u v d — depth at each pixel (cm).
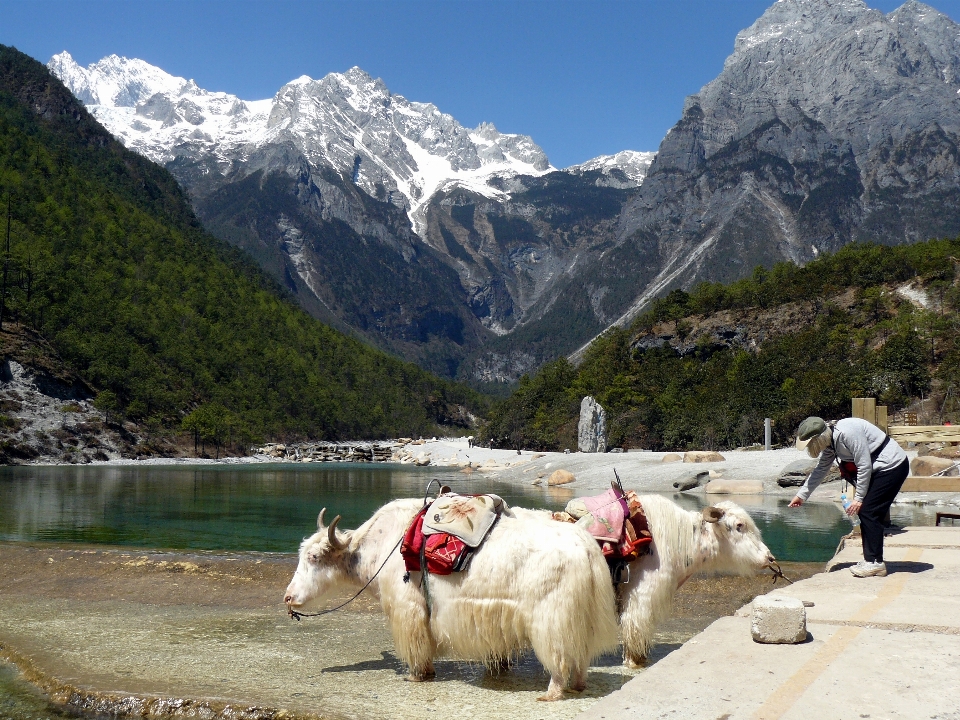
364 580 706
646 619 684
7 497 3102
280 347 13175
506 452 7588
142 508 2633
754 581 1056
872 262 10831
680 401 8550
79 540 1789
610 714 435
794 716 421
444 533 634
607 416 8181
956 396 6775
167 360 10256
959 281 9662
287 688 663
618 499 696
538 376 10806
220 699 634
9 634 867
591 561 610
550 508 2541
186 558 1157
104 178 16075
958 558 857
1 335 8075
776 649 534
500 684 663
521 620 608
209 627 891
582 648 604
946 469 2166
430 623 650
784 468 3002
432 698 626
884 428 1401
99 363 8556
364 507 2705
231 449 8750
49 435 7175
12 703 675
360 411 12938
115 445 7544
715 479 3067
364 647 796
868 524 782
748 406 7088
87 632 873
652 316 11400
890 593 692
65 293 9775
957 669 485
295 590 712
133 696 653
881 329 8969
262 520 2262
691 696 454
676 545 700
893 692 450
